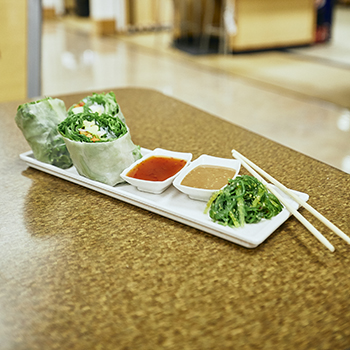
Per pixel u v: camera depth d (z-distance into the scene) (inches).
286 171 37.1
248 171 36.7
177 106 55.2
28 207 32.5
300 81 191.5
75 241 28.1
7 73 83.9
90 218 30.8
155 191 32.7
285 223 29.3
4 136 46.3
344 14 384.5
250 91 177.5
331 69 211.5
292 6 254.5
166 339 20.1
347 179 35.4
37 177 37.4
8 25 82.3
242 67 220.2
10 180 36.9
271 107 157.1
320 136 130.0
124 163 34.0
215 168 34.0
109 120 34.8
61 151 37.3
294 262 25.3
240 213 27.8
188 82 193.2
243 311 21.7
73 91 183.5
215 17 258.7
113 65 227.8
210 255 26.3
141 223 30.0
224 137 44.9
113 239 28.2
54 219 30.8
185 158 35.5
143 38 311.3
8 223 30.4
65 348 19.8
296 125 139.1
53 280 24.5
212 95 172.9
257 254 26.2
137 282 24.1
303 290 23.0
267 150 41.5
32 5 84.7
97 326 21.0
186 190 30.8
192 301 22.5
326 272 24.4
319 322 20.8
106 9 321.1
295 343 19.7
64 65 228.7
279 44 260.4
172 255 26.4
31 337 20.5
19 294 23.5
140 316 21.6
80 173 35.4
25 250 27.3
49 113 37.4
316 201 32.1
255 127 137.9
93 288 23.8
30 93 86.0
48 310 22.3
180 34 277.3
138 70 216.5
